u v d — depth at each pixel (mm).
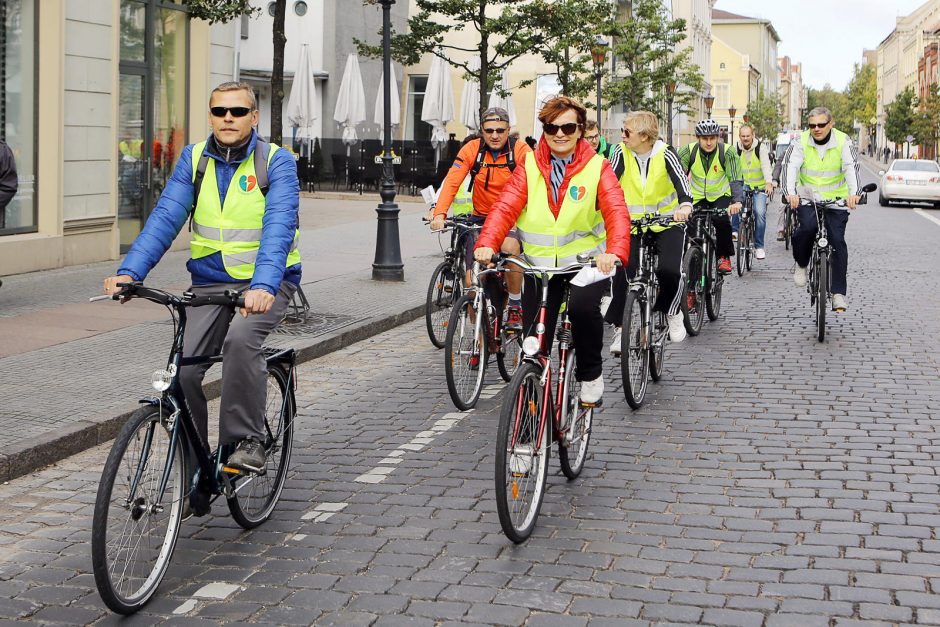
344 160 31469
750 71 101875
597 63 27203
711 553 4836
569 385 5809
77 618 4230
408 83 39094
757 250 16906
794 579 4520
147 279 13211
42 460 6266
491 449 6672
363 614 4230
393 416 7547
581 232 5633
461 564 4746
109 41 14852
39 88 13703
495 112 8742
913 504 5492
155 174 16438
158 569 4422
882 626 4062
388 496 5738
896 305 12492
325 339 9844
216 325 4953
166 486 4465
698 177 11398
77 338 9516
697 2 77125
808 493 5691
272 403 5375
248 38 34312
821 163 10164
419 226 21797
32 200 13789
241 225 4953
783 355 9539
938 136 76688
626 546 4941
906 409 7539
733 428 7070
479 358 7832
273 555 4891
